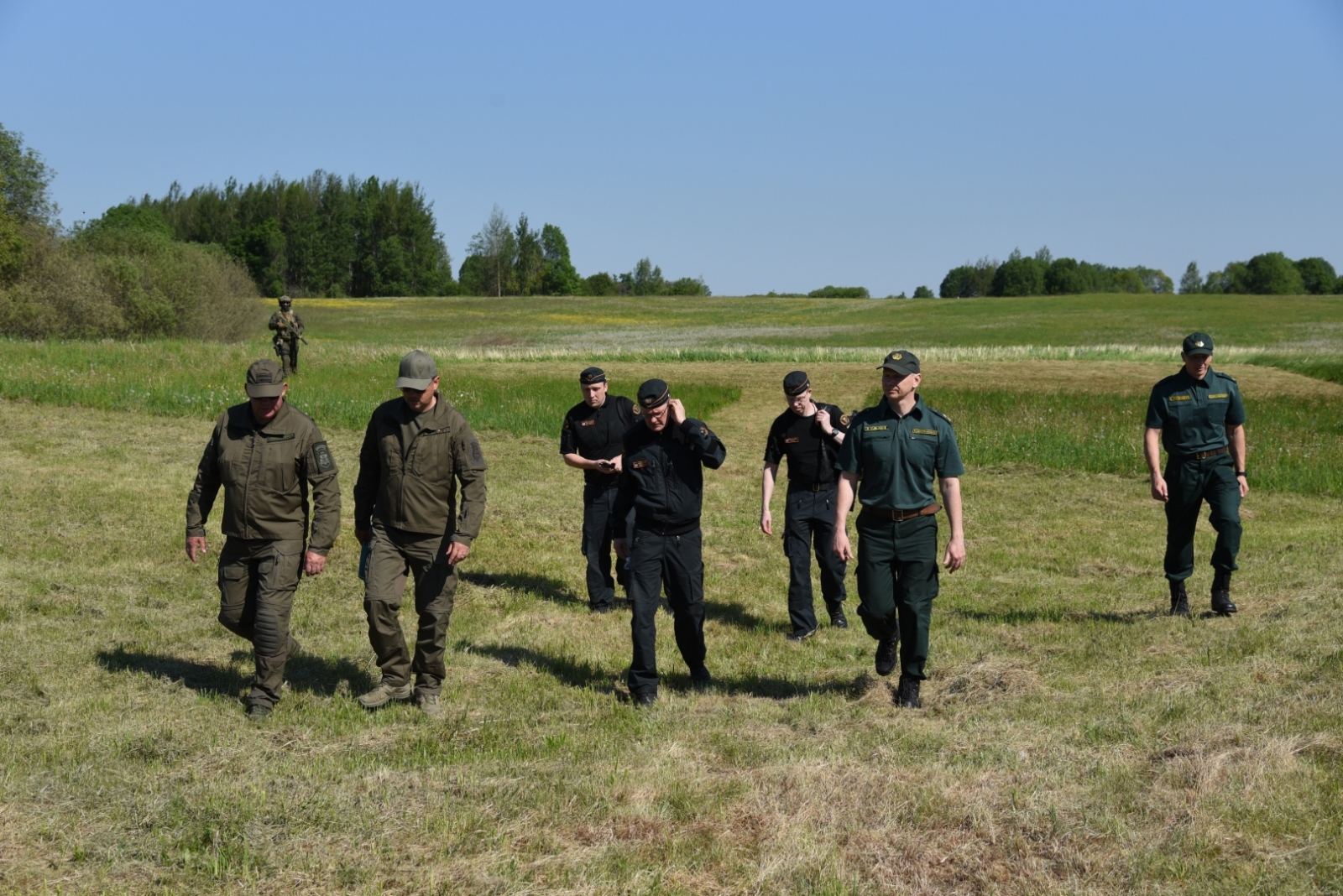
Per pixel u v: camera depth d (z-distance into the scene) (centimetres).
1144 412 2111
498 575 861
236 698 538
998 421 1914
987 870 347
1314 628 625
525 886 338
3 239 3944
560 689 576
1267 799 378
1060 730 473
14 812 380
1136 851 352
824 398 2609
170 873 347
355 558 863
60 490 1042
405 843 367
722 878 346
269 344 3416
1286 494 1350
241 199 12062
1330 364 3453
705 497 1250
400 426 516
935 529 532
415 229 12406
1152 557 959
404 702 544
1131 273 15850
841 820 383
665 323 7975
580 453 758
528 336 6506
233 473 510
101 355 2302
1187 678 543
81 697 523
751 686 594
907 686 538
